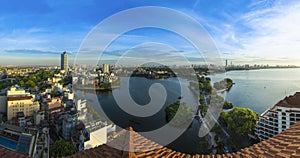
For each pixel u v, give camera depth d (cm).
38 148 2731
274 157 419
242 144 2784
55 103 4591
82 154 520
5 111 5272
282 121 2761
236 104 5200
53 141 3131
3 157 508
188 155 525
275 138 525
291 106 2781
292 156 393
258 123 3003
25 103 4944
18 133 2889
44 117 4319
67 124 3016
